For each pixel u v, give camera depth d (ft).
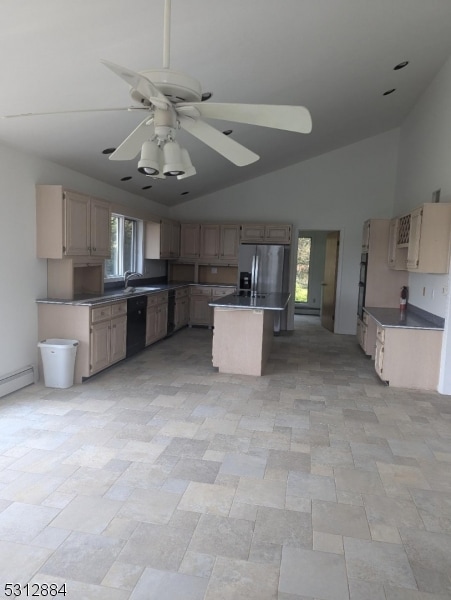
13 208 12.36
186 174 6.63
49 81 9.34
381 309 18.49
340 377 15.51
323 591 5.53
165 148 6.19
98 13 7.56
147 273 23.61
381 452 9.56
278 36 9.96
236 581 5.65
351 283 24.41
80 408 11.68
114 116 11.85
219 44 9.64
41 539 6.35
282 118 5.94
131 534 6.53
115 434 10.08
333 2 9.11
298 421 11.23
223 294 24.57
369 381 15.08
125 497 7.50
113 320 15.35
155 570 5.81
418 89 17.25
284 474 8.48
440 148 15.26
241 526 6.81
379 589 5.59
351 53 12.01
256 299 17.24
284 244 24.29
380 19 10.43
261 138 17.74
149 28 8.34
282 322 25.31
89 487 7.79
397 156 23.22
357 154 23.88
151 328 19.24
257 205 25.36
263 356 15.90
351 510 7.35
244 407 12.14
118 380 14.40
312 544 6.43
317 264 32.86
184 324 24.54
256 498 7.62
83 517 6.90
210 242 25.17
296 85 13.14
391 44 12.14
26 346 13.35
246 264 24.07
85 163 14.98
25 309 13.19
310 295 33.14
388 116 20.27
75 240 13.92
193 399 12.68
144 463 8.73
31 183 13.12
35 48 8.14
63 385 13.28
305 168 24.57
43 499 7.37
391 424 11.18
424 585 5.68
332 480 8.31
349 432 10.61
